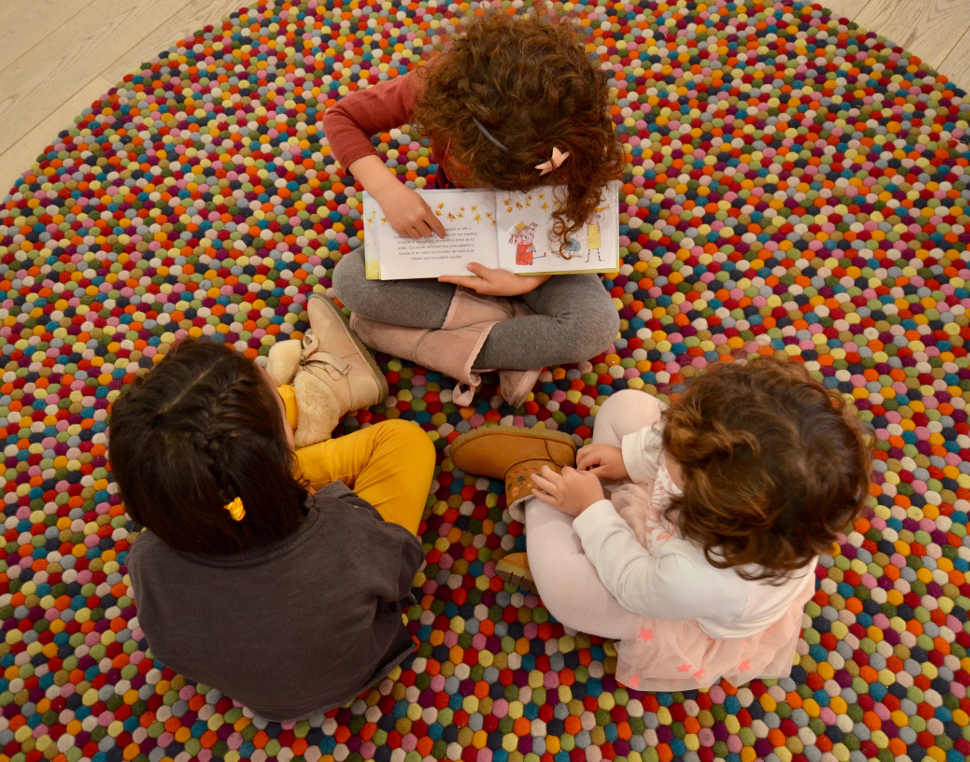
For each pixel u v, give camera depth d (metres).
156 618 0.67
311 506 0.70
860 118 1.29
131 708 0.97
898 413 1.11
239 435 0.60
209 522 0.60
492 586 1.03
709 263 1.21
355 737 0.96
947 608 1.00
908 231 1.22
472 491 1.09
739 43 1.35
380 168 1.00
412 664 0.99
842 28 1.36
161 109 1.32
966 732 0.94
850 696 0.96
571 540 0.92
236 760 0.95
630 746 0.94
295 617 0.67
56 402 1.13
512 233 0.98
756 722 0.95
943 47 1.36
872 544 1.04
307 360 1.08
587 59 0.83
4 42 1.40
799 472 0.64
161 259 1.22
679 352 1.16
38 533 1.06
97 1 1.42
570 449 1.04
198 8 1.42
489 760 0.94
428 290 1.05
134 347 1.17
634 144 1.29
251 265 1.22
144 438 0.58
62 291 1.20
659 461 0.89
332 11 1.39
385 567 0.75
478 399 1.15
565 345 1.03
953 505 1.05
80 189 1.27
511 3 1.38
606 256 0.99
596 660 0.99
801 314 1.17
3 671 0.99
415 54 1.36
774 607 0.76
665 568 0.76
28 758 0.94
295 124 1.31
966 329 1.15
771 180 1.26
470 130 0.80
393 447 0.99
